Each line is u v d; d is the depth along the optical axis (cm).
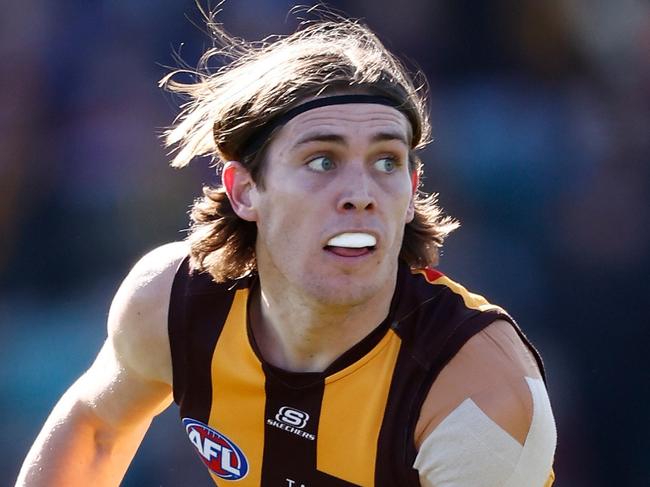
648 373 2242
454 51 2498
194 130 912
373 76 770
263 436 848
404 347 793
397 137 766
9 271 2402
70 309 2366
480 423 742
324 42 834
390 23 2492
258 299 852
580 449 2183
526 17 2466
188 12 2486
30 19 2500
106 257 2417
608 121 2409
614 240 2330
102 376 945
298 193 761
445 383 765
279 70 784
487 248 2359
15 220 2420
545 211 2366
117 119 2466
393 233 767
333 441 815
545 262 2338
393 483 796
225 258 862
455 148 2434
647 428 2198
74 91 2483
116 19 2505
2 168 2434
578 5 2444
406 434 775
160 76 2488
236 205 834
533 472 758
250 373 842
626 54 2433
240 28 2458
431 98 2481
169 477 2014
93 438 960
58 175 2448
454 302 806
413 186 839
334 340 802
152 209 2414
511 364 762
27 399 2258
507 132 2428
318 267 762
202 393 871
